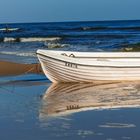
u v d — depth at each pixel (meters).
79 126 10.00
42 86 17.45
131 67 18.23
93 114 11.39
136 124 10.19
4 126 10.06
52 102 13.42
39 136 9.16
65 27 80.62
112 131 9.55
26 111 11.91
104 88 16.70
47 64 18.34
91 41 45.28
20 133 9.40
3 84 18.14
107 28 67.12
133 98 14.09
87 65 18.09
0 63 24.34
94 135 9.21
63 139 8.92
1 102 13.55
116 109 12.09
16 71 22.11
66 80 18.45
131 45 37.03
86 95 14.86
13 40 49.94
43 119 10.78
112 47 36.84
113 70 18.22
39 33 63.97
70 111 11.87
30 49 37.03
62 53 18.36
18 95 15.05
